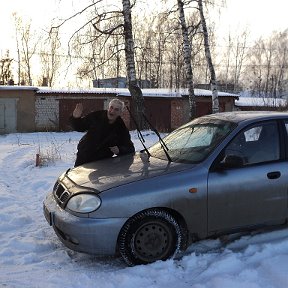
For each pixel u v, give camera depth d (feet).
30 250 17.21
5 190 27.96
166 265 14.99
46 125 94.22
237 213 15.93
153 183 15.11
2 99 91.04
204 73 157.99
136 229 14.96
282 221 16.75
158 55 123.44
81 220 14.73
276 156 16.65
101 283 14.01
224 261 14.99
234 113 18.70
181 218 15.57
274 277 13.66
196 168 15.64
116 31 62.23
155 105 99.55
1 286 14.01
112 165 17.54
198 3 69.51
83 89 96.53
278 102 100.78
